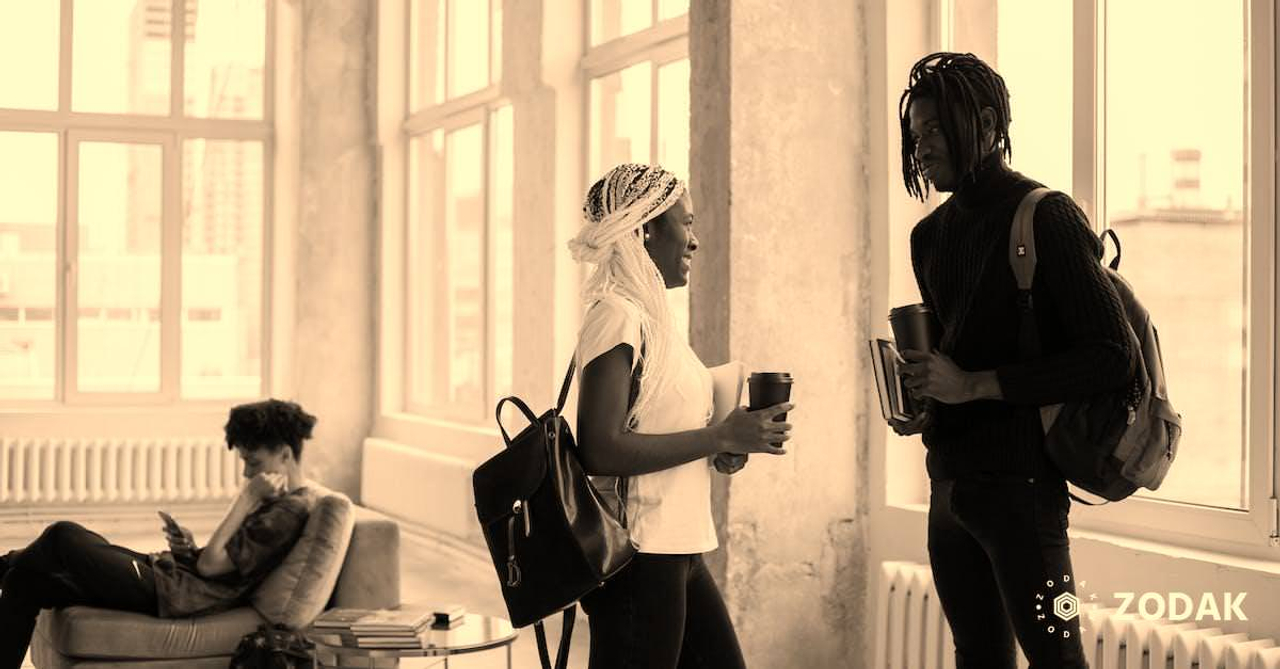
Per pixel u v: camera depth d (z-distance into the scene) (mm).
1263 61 3506
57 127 10422
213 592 4680
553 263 7160
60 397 10375
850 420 4824
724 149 4617
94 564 4641
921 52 4789
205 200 10836
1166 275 3865
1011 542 2486
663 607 2492
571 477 2457
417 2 10203
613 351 2469
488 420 8391
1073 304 2414
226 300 10875
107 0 10578
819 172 4750
